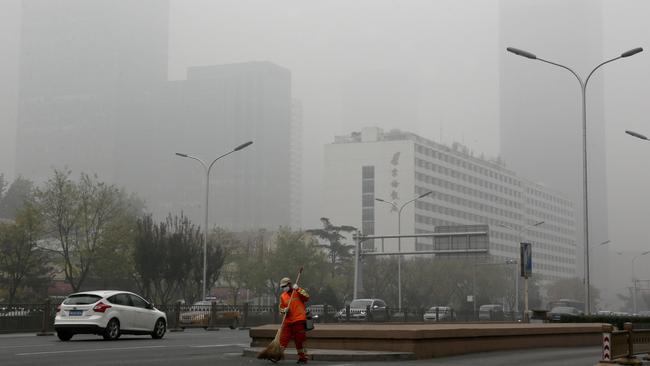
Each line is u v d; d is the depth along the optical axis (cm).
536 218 19500
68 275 6888
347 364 1616
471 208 16838
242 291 10506
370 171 15562
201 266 5666
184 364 1571
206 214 5053
